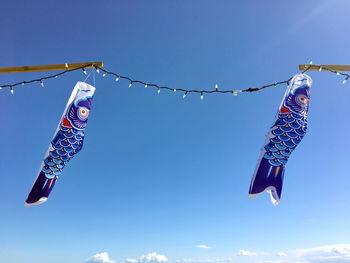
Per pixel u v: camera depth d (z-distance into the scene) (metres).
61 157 2.92
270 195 2.86
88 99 3.15
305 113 3.07
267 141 2.98
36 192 2.81
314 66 3.40
